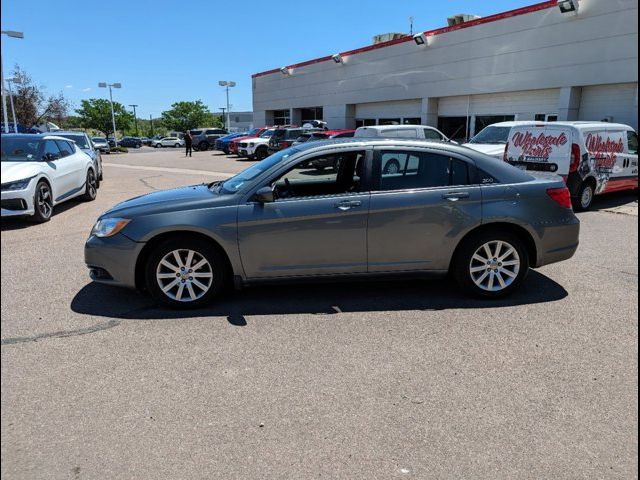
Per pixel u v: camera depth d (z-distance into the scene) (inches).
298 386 129.2
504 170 188.7
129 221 174.6
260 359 143.3
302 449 105.0
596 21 609.0
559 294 195.6
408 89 913.5
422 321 169.3
